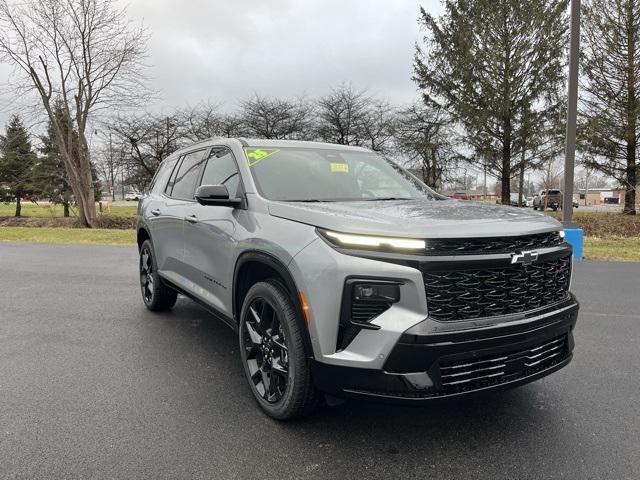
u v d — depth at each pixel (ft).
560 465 8.77
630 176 75.31
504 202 78.74
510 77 73.31
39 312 19.80
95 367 13.60
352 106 98.12
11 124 121.19
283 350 10.19
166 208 17.19
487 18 72.90
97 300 22.04
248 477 8.40
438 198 13.93
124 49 83.92
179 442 9.54
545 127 73.67
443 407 11.13
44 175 121.19
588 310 20.07
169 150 98.02
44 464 8.74
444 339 8.31
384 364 8.38
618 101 72.02
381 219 9.05
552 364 10.04
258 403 11.07
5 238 53.01
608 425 10.28
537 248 9.41
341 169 14.03
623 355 14.67
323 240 9.19
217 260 12.92
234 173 13.25
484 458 9.01
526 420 10.50
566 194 35.42
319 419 10.53
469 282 8.69
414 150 91.35
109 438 9.68
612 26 70.13
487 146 77.30
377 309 8.57
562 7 70.90
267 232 10.53
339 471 8.59
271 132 98.94
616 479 8.34
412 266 8.37
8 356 14.47
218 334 16.74
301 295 9.27
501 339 8.80
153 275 18.84
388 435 9.85
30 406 11.09
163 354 14.71
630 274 28.63
